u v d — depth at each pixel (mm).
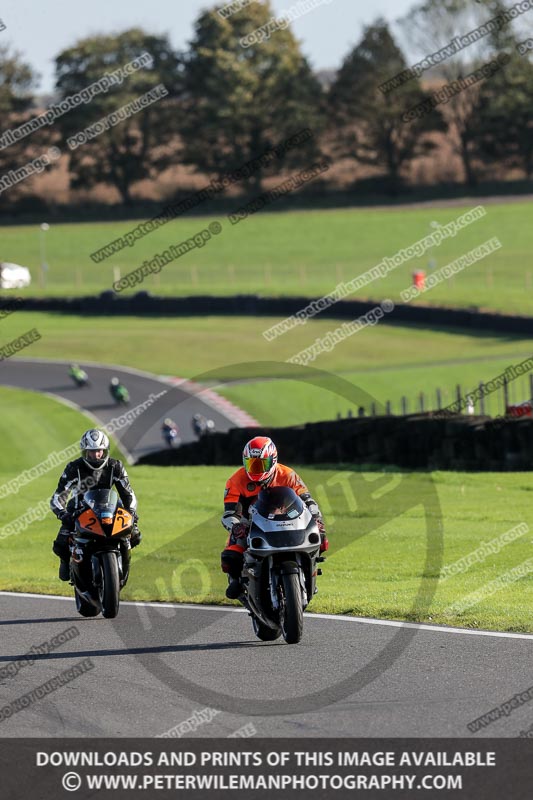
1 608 40062
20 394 156625
